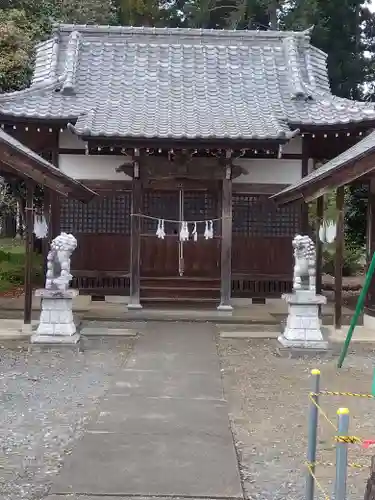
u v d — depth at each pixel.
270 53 16.62
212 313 13.84
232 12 29.05
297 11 27.81
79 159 14.49
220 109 14.32
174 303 14.68
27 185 11.30
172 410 6.63
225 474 4.79
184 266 15.22
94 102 14.49
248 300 15.34
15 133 14.26
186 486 4.54
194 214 15.09
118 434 5.75
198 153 14.10
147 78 15.52
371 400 7.28
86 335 11.27
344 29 30.09
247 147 12.84
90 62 16.06
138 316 13.37
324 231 11.67
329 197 14.04
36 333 9.89
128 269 15.16
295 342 9.75
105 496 4.34
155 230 15.16
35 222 11.67
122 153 14.22
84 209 15.06
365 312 12.51
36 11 21.92
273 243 15.22
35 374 8.33
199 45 16.64
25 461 5.11
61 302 9.95
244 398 7.28
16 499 4.34
